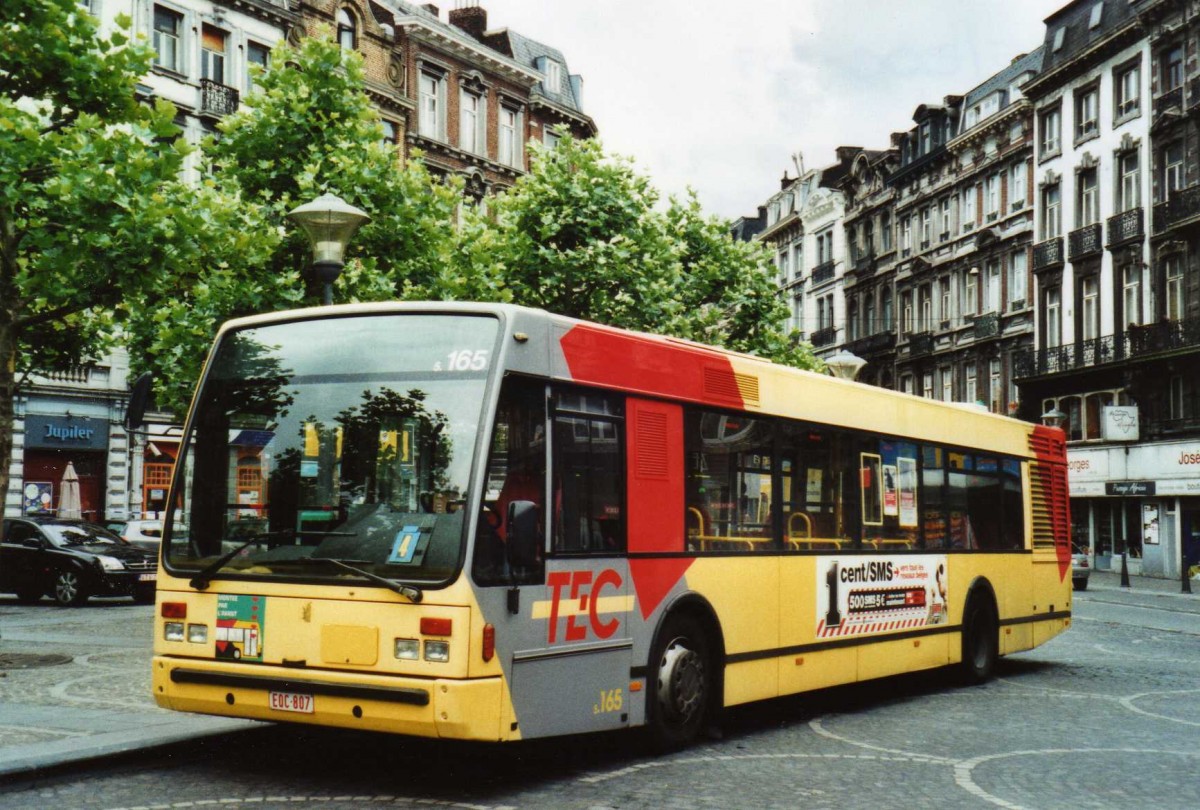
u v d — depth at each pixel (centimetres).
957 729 1041
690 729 906
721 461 960
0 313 1302
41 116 1369
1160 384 4138
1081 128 4659
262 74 2209
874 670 1158
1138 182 4297
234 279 1959
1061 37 4769
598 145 2962
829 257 7169
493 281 2652
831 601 1094
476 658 705
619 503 845
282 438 778
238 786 759
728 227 3762
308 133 2170
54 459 3519
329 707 720
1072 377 4547
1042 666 1570
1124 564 3650
